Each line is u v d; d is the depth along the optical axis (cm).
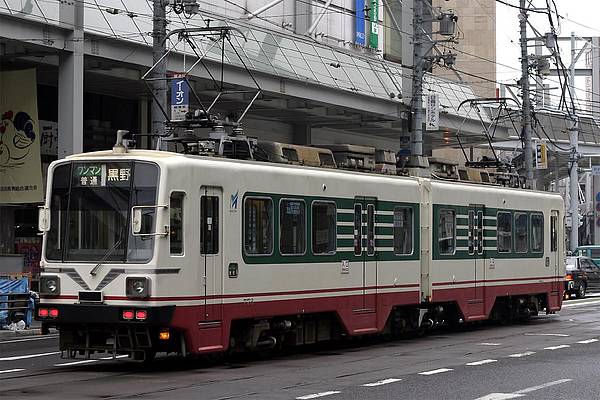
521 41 5034
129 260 1848
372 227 2438
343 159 2461
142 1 3819
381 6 6406
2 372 1931
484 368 1961
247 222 2038
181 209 1886
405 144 4478
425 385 1703
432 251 2666
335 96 4728
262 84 4238
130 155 1903
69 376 1850
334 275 2289
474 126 6144
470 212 2852
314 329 2277
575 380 1773
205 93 4266
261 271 2066
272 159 2208
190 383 1728
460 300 2789
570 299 5031
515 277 3072
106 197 1900
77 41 3447
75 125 3456
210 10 4550
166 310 1834
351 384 1716
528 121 4944
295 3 5422
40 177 3541
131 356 1955
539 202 3244
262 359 2159
